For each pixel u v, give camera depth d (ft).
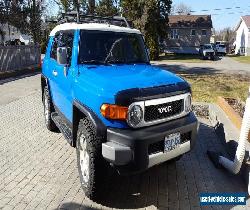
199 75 61.41
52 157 18.30
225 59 124.77
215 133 23.54
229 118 23.44
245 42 176.24
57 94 19.35
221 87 43.68
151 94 12.78
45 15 104.99
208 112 28.50
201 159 18.74
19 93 37.99
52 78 20.25
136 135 12.25
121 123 12.41
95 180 13.03
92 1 71.20
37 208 13.11
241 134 15.10
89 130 13.21
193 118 14.56
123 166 12.31
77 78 15.01
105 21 20.04
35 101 33.35
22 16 106.32
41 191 14.46
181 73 65.62
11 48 58.54
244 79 55.01
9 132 22.66
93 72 14.58
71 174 16.22
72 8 73.82
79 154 14.56
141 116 12.57
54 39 21.47
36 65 70.23
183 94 14.06
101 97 12.66
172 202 13.99
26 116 27.14
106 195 13.97
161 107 13.17
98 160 12.87
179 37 182.09
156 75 14.58
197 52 180.34
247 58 131.34
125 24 20.21
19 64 62.49
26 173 16.19
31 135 22.07
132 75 14.23
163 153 13.00
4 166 16.96
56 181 15.44
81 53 15.97
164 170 17.11
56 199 13.84
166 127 13.14
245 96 36.06
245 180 15.87
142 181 15.83
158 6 117.70
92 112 13.15
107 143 12.34
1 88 41.55
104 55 16.49
